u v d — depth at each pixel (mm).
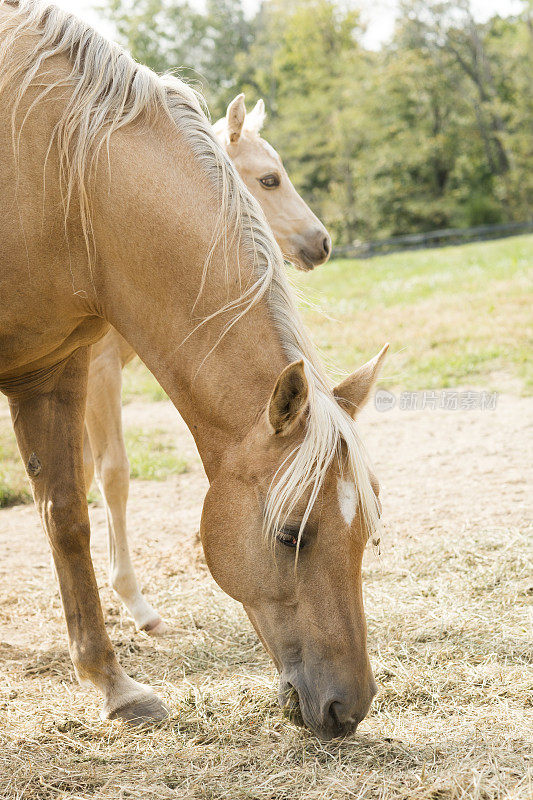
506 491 5062
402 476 5609
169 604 3809
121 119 2434
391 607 3494
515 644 3035
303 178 37188
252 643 3332
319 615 2090
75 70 2500
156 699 2754
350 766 2227
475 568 3902
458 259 18688
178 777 2270
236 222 2354
